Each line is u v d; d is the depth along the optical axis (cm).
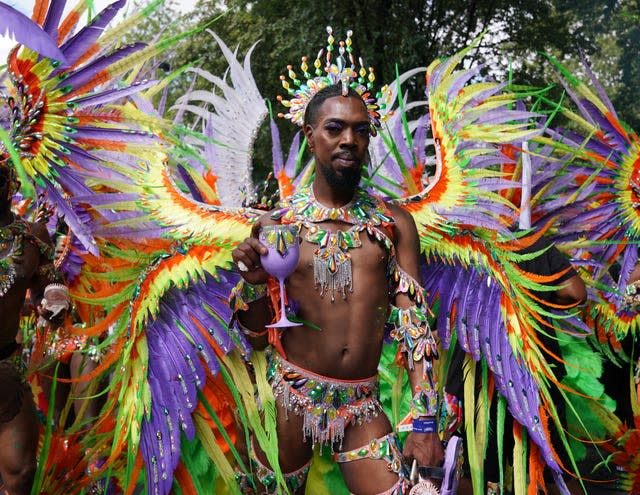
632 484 449
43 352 426
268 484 299
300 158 411
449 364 368
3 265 325
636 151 465
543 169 436
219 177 375
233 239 317
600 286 449
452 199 350
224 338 316
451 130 367
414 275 285
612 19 1694
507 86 384
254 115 381
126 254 322
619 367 472
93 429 329
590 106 472
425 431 268
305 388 282
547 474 377
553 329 379
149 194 329
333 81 289
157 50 310
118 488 352
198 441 333
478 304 350
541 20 1702
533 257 355
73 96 315
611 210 472
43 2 295
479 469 344
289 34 1538
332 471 355
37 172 321
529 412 346
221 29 1538
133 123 319
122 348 318
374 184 387
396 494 277
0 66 310
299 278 278
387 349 401
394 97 416
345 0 1512
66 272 378
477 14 1655
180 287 314
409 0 1567
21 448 327
